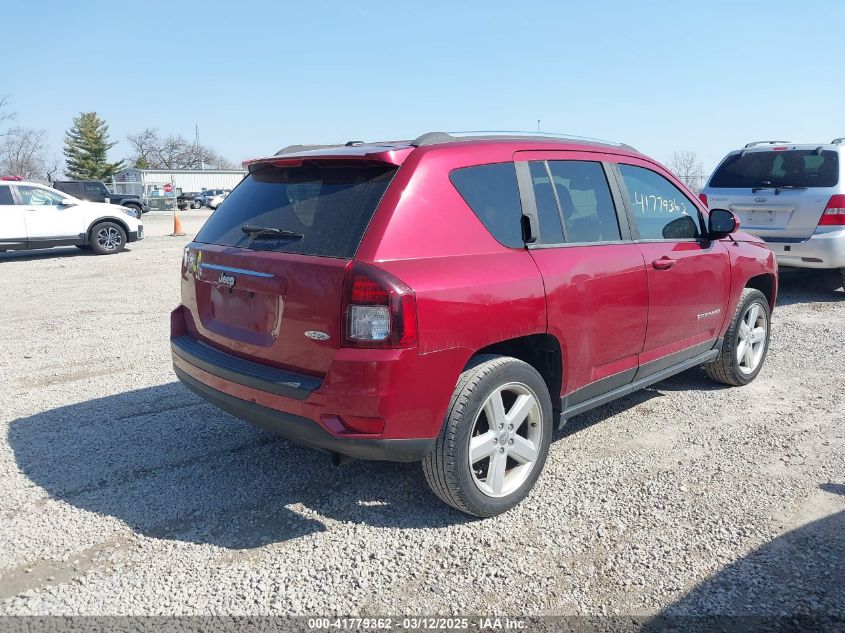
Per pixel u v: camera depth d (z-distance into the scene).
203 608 2.84
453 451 3.28
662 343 4.60
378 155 3.27
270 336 3.38
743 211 9.22
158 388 5.71
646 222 4.54
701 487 3.88
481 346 3.32
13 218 14.90
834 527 3.43
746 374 5.66
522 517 3.57
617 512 3.61
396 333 3.01
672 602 2.87
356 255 3.09
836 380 5.84
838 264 8.67
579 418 5.01
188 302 4.08
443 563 3.16
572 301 3.76
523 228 3.68
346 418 3.08
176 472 4.11
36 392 5.64
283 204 3.62
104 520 3.55
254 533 3.43
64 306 9.52
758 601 2.86
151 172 65.31
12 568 3.12
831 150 8.66
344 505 3.71
